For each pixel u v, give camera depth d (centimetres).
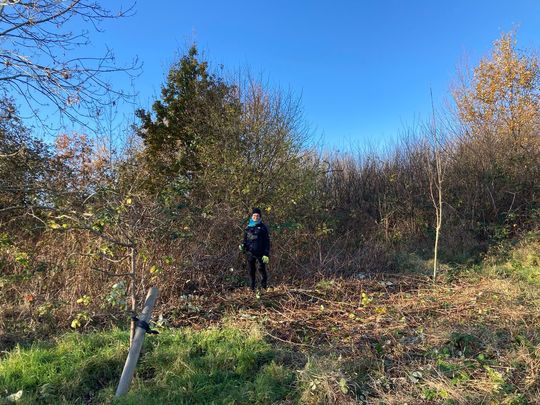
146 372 432
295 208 1129
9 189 523
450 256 1034
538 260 887
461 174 1255
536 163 1186
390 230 1216
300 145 1159
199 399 379
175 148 1323
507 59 1594
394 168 1406
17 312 586
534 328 506
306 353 469
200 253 788
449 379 394
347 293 762
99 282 628
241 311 650
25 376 407
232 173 1064
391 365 432
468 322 555
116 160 966
